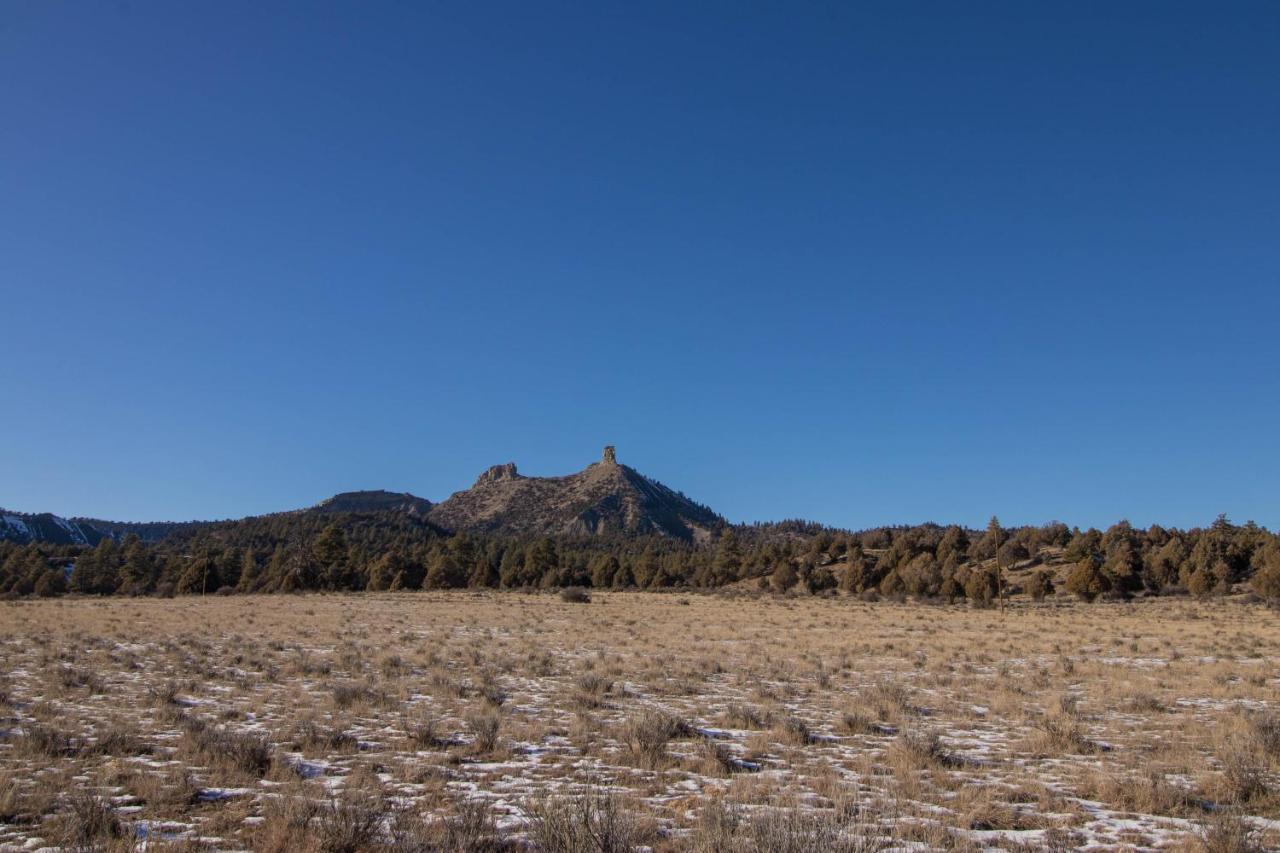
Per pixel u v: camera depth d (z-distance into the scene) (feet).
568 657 90.33
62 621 142.51
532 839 24.52
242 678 67.62
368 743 42.29
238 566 385.91
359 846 24.62
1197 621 160.76
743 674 75.15
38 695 56.70
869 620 167.43
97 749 38.24
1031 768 38.24
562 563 454.40
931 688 67.51
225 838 25.68
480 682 66.33
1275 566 215.72
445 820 26.00
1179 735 46.47
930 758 38.70
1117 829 28.53
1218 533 294.05
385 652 91.09
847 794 31.40
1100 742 44.68
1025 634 128.06
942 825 27.48
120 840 24.52
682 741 44.09
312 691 61.05
